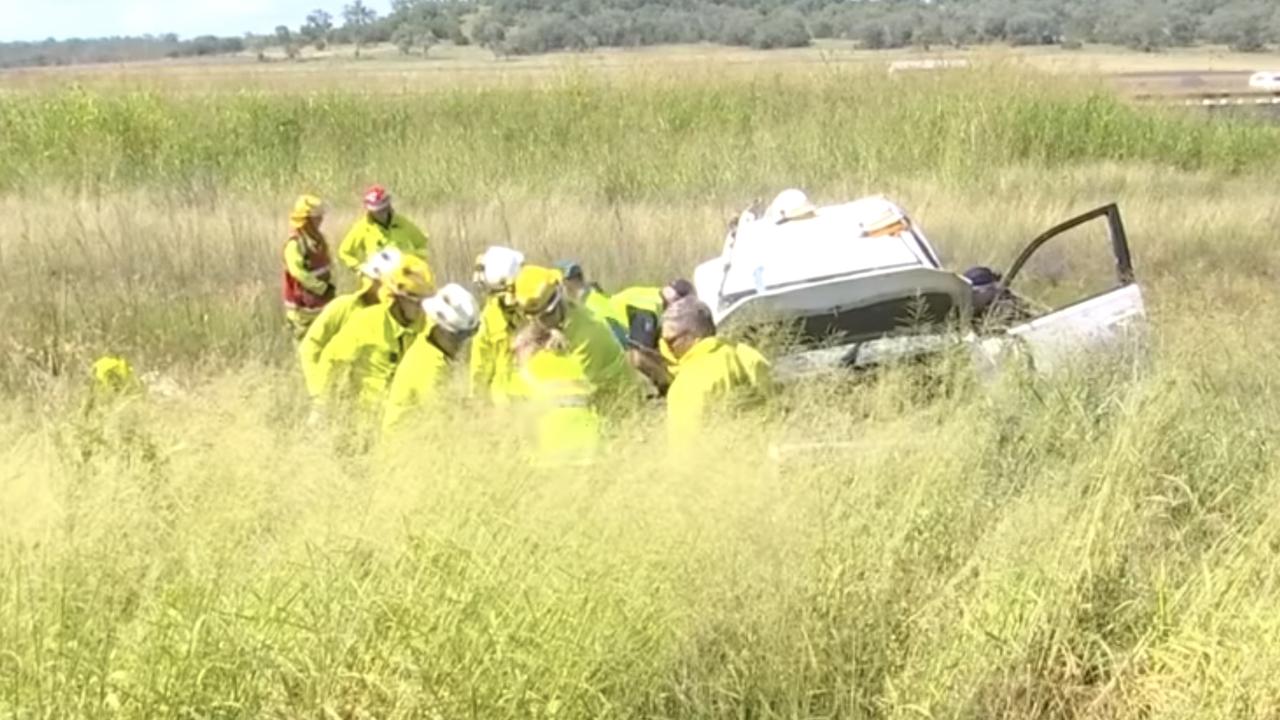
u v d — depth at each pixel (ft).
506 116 64.44
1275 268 45.32
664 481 15.74
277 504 15.16
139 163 63.46
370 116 65.21
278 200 57.82
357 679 13.53
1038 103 66.08
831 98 65.98
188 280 44.65
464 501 14.94
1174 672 15.19
